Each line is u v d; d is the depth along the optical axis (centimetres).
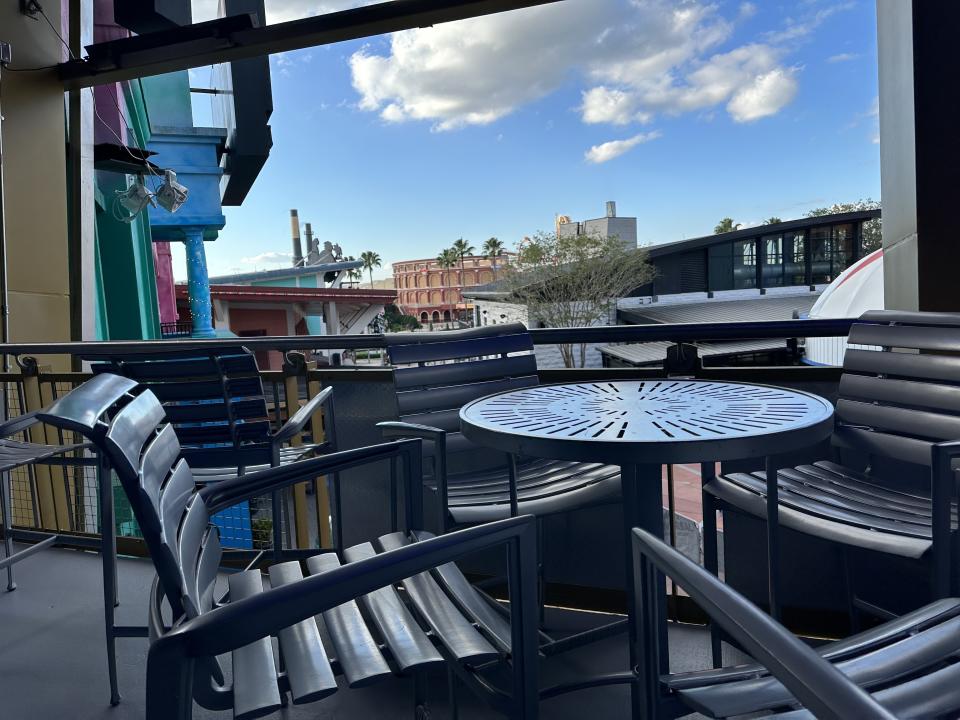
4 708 185
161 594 102
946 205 282
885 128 348
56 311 588
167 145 1493
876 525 137
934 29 282
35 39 572
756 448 118
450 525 158
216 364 204
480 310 4231
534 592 100
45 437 304
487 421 141
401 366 203
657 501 138
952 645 93
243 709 95
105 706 185
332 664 107
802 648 63
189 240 1580
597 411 147
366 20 524
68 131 650
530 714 100
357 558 140
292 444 260
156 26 575
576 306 3516
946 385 154
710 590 75
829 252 3666
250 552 267
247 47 552
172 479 110
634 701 148
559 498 167
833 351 756
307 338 257
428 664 104
